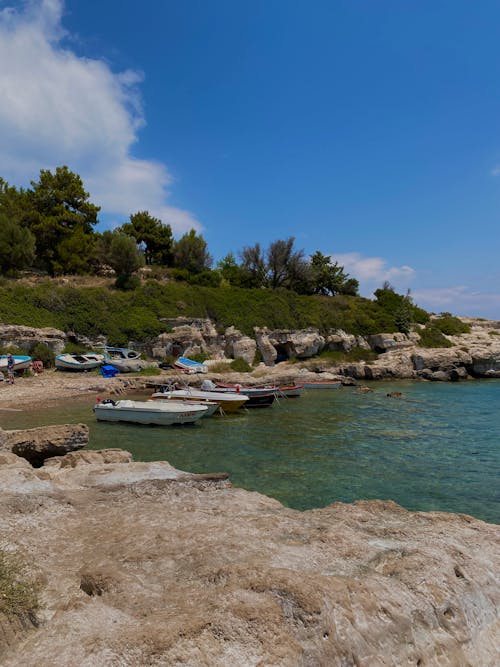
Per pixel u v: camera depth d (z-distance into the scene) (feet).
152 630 10.32
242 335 148.66
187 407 62.34
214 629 10.53
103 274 168.45
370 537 19.03
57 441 38.93
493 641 14.40
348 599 12.46
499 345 156.46
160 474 30.42
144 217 196.24
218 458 45.50
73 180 171.22
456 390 111.55
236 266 211.41
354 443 53.31
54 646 9.99
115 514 21.54
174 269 181.88
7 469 27.04
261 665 9.79
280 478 39.04
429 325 183.52
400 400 92.84
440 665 12.71
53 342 114.11
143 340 132.87
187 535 18.11
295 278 199.00
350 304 183.62
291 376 119.85
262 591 12.32
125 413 61.77
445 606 13.98
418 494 35.68
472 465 43.98
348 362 154.10
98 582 13.70
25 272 152.05
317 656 10.71
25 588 12.70
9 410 70.23
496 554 18.25
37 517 20.06
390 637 12.27
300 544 17.43
